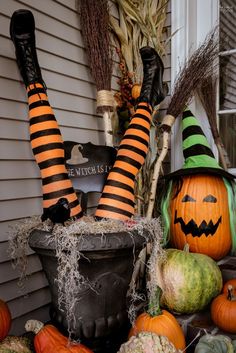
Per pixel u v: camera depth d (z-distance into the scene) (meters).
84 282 1.45
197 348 1.52
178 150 2.63
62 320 1.54
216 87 2.65
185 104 2.35
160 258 1.87
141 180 2.37
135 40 2.46
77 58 2.11
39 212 1.88
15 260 1.74
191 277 1.89
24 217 1.80
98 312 1.50
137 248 1.51
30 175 1.83
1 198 1.69
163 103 2.61
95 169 1.91
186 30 2.57
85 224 1.44
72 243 1.35
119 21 2.47
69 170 1.85
